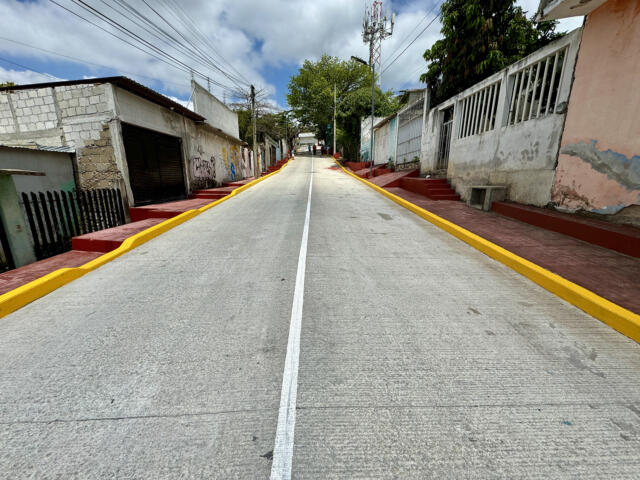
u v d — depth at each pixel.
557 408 1.80
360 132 26.72
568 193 5.36
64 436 1.60
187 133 11.55
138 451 1.52
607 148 4.61
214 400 1.84
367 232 5.81
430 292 3.31
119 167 7.81
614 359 2.24
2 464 1.46
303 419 1.71
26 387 1.95
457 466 1.46
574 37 5.12
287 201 9.67
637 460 1.50
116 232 5.60
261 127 29.55
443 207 7.68
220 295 3.25
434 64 11.25
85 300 3.18
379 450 1.54
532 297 3.21
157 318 2.79
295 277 3.71
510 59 9.12
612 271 3.55
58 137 7.82
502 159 7.09
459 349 2.33
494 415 1.75
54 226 6.33
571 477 1.41
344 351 2.31
